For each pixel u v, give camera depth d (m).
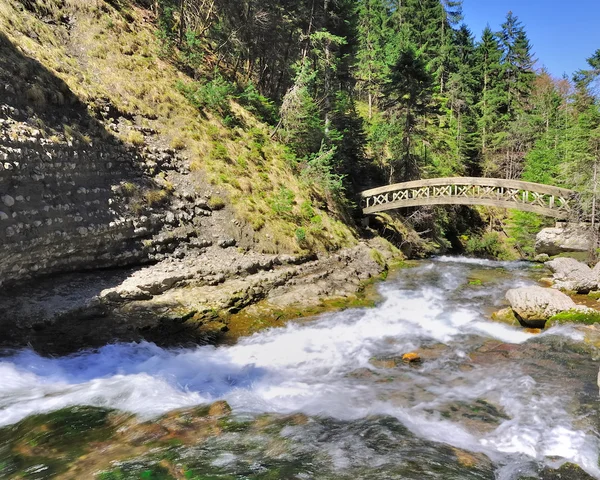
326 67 25.84
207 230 14.01
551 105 45.44
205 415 5.98
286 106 21.27
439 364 8.38
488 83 52.34
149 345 8.30
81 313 8.63
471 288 14.88
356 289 14.02
